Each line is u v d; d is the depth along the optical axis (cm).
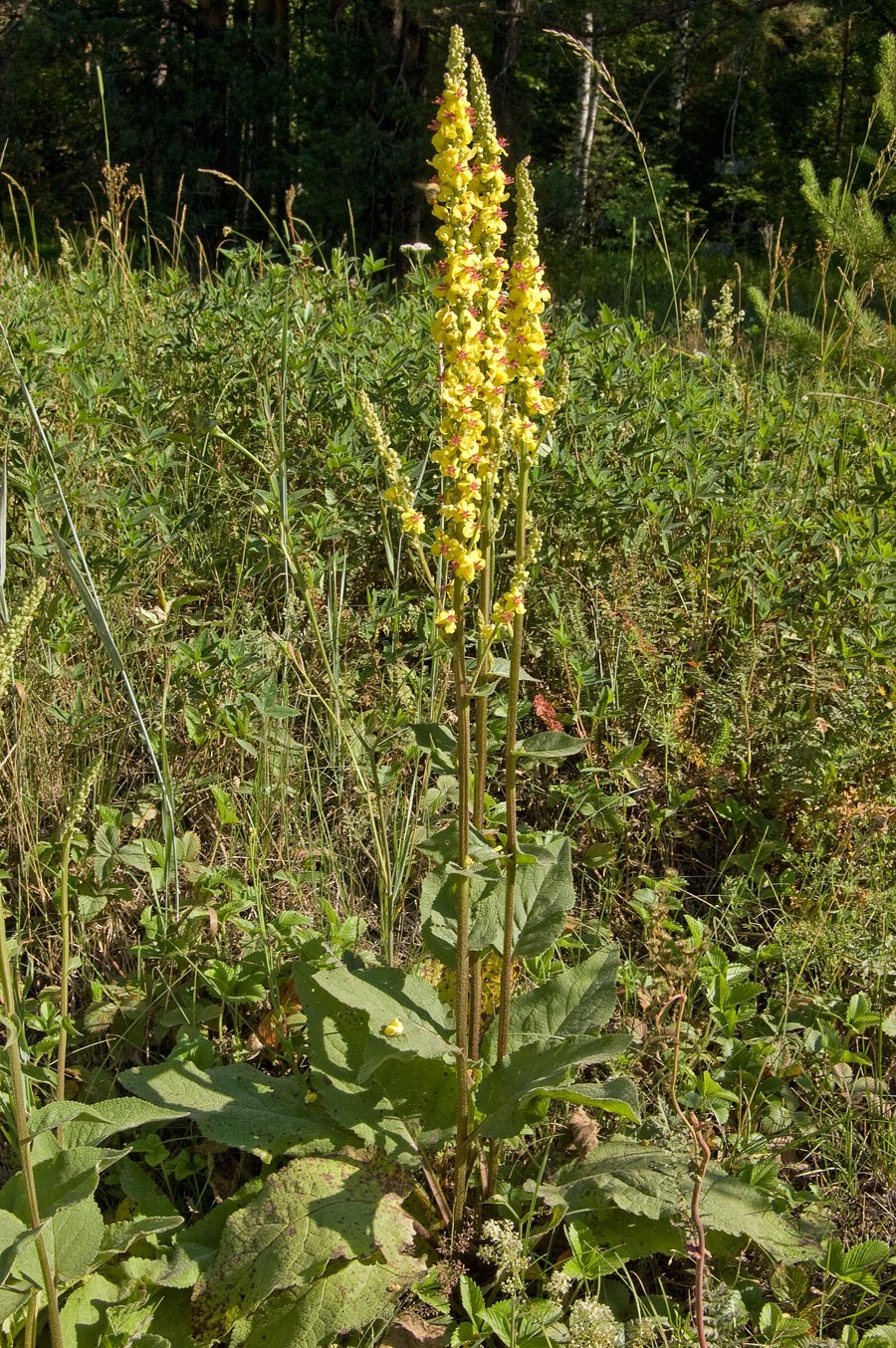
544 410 218
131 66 1535
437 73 1516
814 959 312
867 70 1684
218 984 287
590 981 254
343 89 1442
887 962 305
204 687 350
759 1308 238
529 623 408
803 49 1867
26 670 352
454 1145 257
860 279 651
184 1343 217
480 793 238
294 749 353
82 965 304
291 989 295
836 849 342
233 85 1450
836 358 609
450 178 197
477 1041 249
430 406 457
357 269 584
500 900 248
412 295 620
